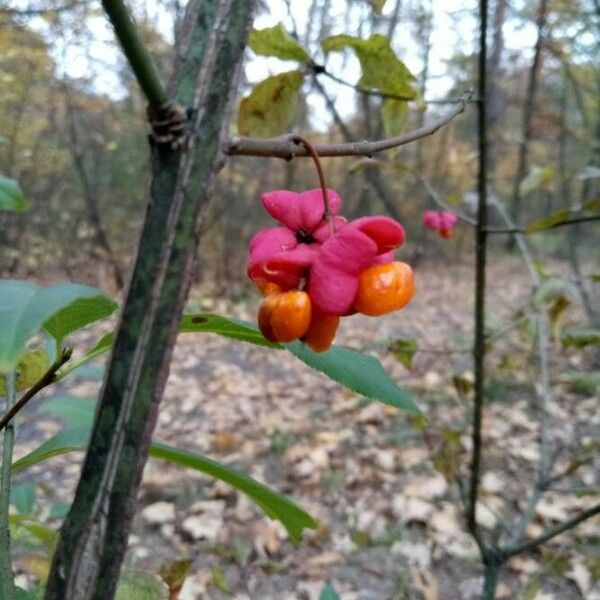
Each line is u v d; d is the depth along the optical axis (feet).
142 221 2.18
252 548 11.29
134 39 1.93
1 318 1.82
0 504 3.08
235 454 14.67
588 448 7.64
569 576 10.46
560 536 11.39
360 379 3.48
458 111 3.55
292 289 2.95
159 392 2.17
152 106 2.07
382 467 13.89
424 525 12.03
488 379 16.51
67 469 14.01
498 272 41.39
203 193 2.16
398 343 7.89
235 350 23.76
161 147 2.13
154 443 3.44
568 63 15.38
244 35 2.20
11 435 3.28
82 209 33.91
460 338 20.71
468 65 16.69
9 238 31.53
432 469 13.66
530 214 38.29
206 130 2.15
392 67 4.75
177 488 13.21
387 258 3.05
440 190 35.12
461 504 12.30
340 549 11.30
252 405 18.07
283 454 14.73
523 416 15.67
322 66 4.64
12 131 29.07
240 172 34.40
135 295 2.15
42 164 32.53
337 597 5.36
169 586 5.43
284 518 3.80
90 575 2.17
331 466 14.11
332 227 3.05
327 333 2.99
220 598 10.12
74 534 2.17
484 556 7.02
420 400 17.11
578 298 23.17
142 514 12.26
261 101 4.62
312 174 37.88
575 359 18.47
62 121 33.17
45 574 4.72
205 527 11.69
